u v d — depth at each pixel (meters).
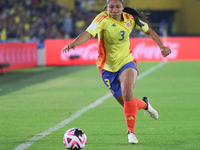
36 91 33.94
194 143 15.24
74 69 55.84
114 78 16.81
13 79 44.69
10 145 15.35
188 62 61.69
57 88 35.78
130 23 16.45
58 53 64.56
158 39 17.08
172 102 26.23
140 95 30.08
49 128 18.62
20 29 80.25
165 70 50.34
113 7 15.66
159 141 15.69
